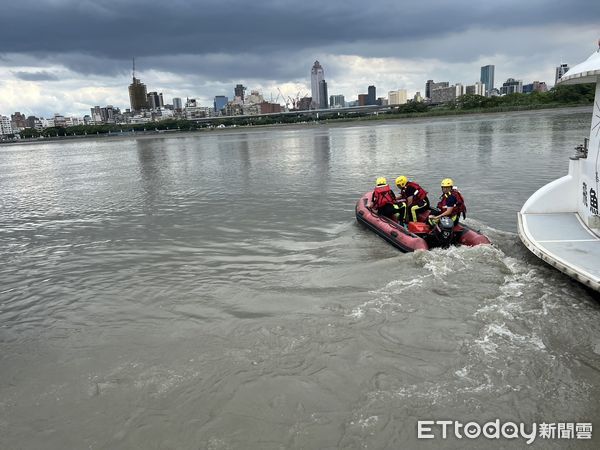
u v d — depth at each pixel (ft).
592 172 27.89
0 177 114.32
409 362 18.92
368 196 45.52
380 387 17.52
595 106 27.48
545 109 321.11
